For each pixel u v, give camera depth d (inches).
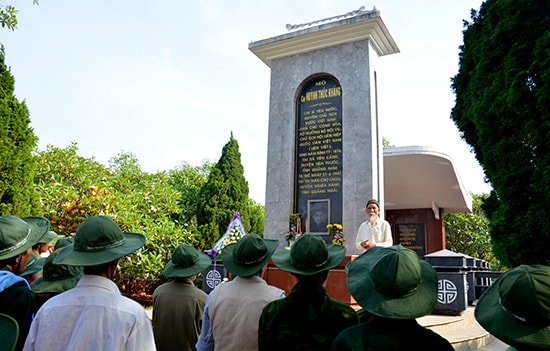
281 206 381.1
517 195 230.1
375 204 303.6
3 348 68.0
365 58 370.9
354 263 85.4
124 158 1164.5
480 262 529.0
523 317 63.6
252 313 111.9
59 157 499.5
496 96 243.4
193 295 145.4
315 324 91.4
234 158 606.2
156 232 457.1
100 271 89.4
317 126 385.1
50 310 82.9
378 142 376.5
